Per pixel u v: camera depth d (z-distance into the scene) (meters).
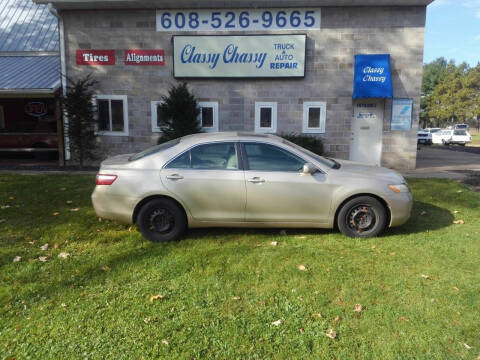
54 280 3.89
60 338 2.93
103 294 3.61
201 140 5.19
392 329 3.06
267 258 4.47
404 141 11.76
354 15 11.24
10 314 3.24
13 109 15.52
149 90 12.05
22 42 15.29
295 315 3.25
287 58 11.43
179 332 3.01
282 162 5.11
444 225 5.87
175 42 11.59
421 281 3.89
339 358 2.72
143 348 2.81
